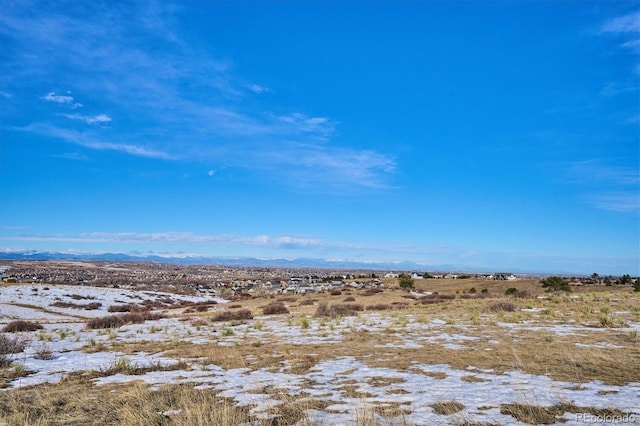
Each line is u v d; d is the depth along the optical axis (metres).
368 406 7.39
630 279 72.44
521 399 7.49
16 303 46.16
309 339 17.09
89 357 14.54
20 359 14.27
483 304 30.25
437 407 7.24
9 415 7.73
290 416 7.16
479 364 10.82
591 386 8.30
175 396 8.78
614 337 14.50
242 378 10.36
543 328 17.30
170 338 19.48
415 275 132.00
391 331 18.14
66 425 7.27
